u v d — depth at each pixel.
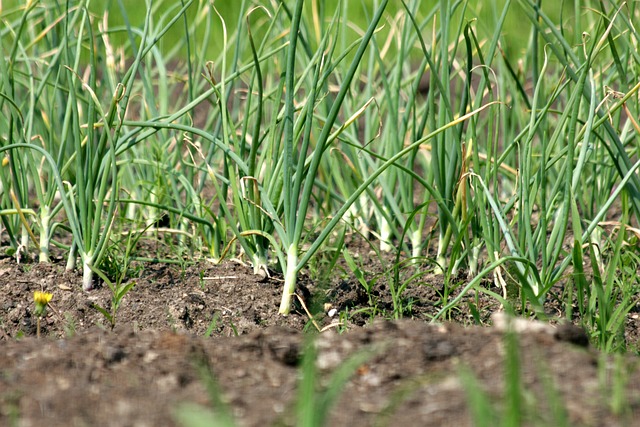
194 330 2.31
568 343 2.09
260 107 2.32
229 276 2.43
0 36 2.54
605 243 2.56
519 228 2.34
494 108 2.65
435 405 1.98
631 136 2.57
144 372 2.05
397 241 2.68
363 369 2.06
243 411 1.98
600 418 1.95
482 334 2.11
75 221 2.38
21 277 2.40
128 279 2.43
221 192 2.51
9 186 2.54
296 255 2.33
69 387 2.01
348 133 2.68
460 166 2.51
